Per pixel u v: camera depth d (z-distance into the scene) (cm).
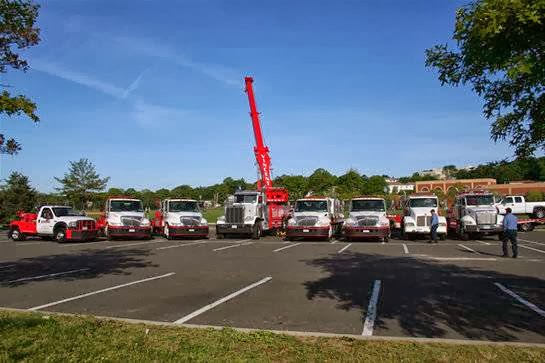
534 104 535
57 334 703
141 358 598
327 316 834
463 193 2769
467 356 599
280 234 3058
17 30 880
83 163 5150
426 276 1273
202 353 616
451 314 839
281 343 660
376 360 589
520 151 583
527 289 1070
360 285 1143
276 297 1004
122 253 1972
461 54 546
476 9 454
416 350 625
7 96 848
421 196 2709
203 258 1766
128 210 2811
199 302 957
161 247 2261
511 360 583
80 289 1111
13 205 4356
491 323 776
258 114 3036
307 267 1488
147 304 941
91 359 596
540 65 447
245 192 2873
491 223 2536
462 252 1927
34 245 2441
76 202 5100
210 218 5091
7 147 884
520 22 428
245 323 793
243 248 2189
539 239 2620
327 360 591
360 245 2314
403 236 2845
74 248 2238
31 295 1044
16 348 631
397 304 923
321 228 2548
